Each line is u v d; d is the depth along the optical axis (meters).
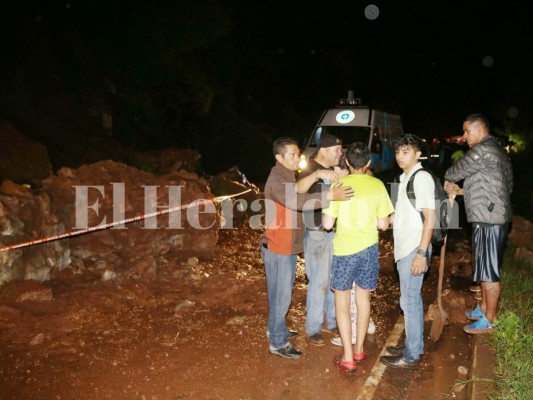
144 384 4.69
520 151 26.91
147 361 5.08
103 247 7.71
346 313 4.86
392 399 4.57
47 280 6.86
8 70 15.80
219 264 8.10
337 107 14.80
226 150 25.55
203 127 25.55
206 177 13.73
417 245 4.76
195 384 4.71
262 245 5.06
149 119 21.27
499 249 5.38
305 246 5.39
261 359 5.18
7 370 4.88
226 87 27.83
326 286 5.38
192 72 22.30
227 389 4.64
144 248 7.96
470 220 5.45
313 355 5.29
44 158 12.74
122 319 6.00
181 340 5.53
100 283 6.89
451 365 5.18
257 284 7.20
